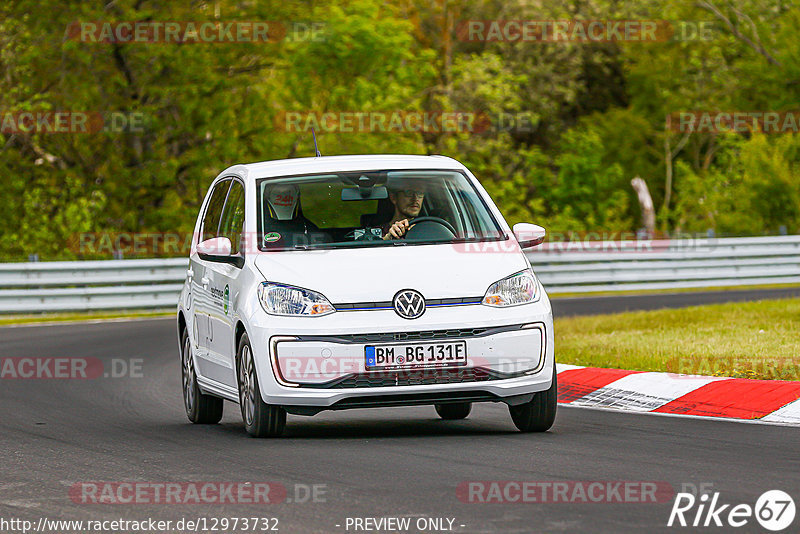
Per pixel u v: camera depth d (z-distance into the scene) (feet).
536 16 603.26
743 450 92.99
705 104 623.77
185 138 429.79
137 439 109.19
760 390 120.06
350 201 113.29
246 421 106.63
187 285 128.98
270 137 426.92
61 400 144.66
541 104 614.34
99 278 305.94
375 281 101.91
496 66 534.78
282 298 102.06
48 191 416.87
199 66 405.18
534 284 104.99
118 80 402.93
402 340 100.17
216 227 121.70
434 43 621.72
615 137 652.48
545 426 105.81
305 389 100.48
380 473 85.46
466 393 101.30
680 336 181.06
